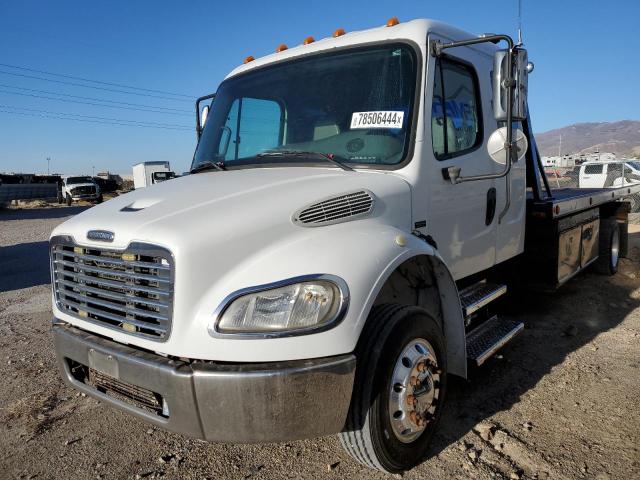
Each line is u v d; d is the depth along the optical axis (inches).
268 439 90.5
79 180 1523.1
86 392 114.4
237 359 89.3
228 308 91.5
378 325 105.0
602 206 314.5
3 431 140.7
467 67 154.1
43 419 146.5
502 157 129.1
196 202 110.1
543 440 128.5
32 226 820.6
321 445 129.0
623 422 136.2
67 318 117.3
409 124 129.6
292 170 133.6
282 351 89.4
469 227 152.6
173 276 92.7
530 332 209.8
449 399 151.4
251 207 104.7
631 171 749.9
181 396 91.8
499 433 131.0
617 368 171.3
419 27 135.6
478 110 157.8
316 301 92.2
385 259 102.6
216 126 169.6
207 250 94.0
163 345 94.7
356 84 140.1
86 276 110.5
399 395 108.1
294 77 153.0
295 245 100.2
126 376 99.5
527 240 209.6
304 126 145.7
